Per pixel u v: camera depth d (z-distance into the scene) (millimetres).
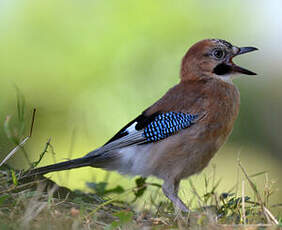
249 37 16156
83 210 6223
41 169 7445
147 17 15203
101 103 14234
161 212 7168
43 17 15258
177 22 15258
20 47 14938
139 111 14172
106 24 15133
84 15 15250
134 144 7961
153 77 14656
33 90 14336
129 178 8219
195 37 15320
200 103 7957
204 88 8133
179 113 7918
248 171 13164
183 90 8195
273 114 14352
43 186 6801
